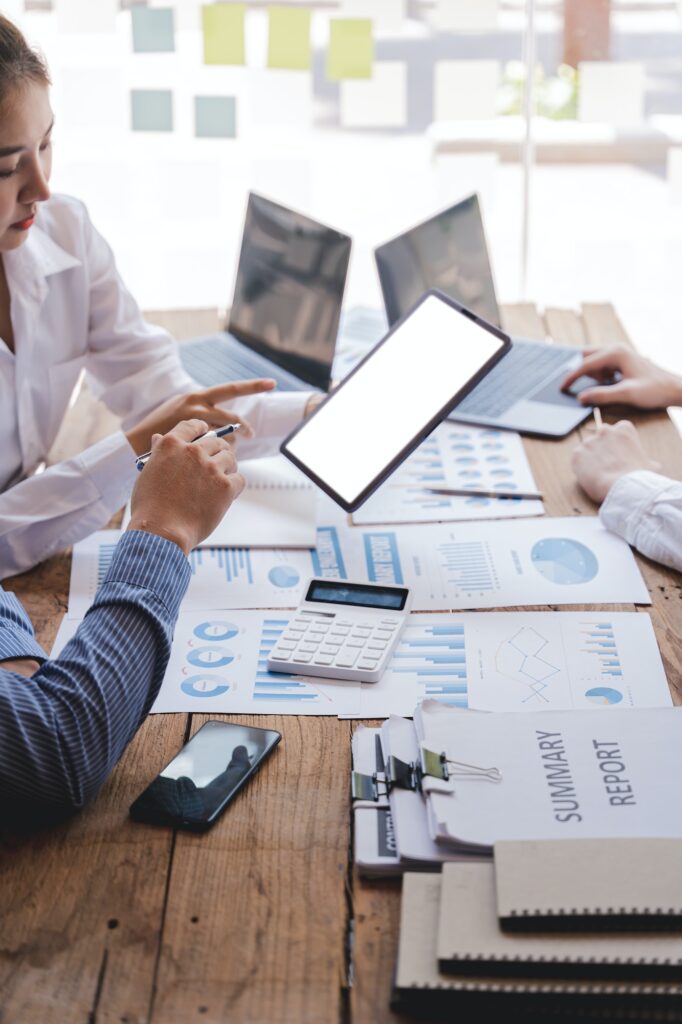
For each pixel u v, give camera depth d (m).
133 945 0.80
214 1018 0.75
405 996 0.74
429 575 1.25
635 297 3.35
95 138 2.85
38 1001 0.76
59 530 1.32
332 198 3.59
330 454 1.33
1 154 1.10
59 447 1.59
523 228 2.61
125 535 1.02
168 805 0.92
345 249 1.63
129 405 1.58
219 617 1.19
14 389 1.43
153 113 2.43
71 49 2.61
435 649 1.12
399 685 1.07
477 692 1.05
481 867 0.81
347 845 0.89
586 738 0.93
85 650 0.93
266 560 1.29
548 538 1.31
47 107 1.13
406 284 1.74
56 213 1.49
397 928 0.81
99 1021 0.75
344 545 1.32
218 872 0.86
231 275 3.18
